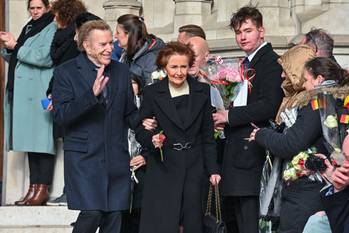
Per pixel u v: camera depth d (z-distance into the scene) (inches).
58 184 559.2
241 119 449.4
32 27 554.3
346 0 567.8
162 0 619.2
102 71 430.0
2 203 584.4
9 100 560.7
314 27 539.5
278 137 417.1
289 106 423.2
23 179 581.9
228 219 477.1
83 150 438.3
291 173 412.8
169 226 440.1
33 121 550.0
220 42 560.4
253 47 457.1
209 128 450.9
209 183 458.0
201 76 473.1
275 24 565.3
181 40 499.2
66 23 538.0
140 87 493.4
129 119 450.9
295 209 414.0
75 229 438.3
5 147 568.7
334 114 402.3
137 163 467.5
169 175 443.8
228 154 456.8
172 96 446.3
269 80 451.2
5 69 634.2
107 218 445.4
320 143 412.2
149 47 500.7
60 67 444.8
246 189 451.2
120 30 501.7
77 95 438.9
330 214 379.6
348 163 373.1
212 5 601.3
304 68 418.3
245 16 455.8
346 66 546.6
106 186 439.2
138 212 474.9
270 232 432.5
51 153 549.6
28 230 530.9
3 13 630.5
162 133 445.1
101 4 624.1
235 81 456.4
